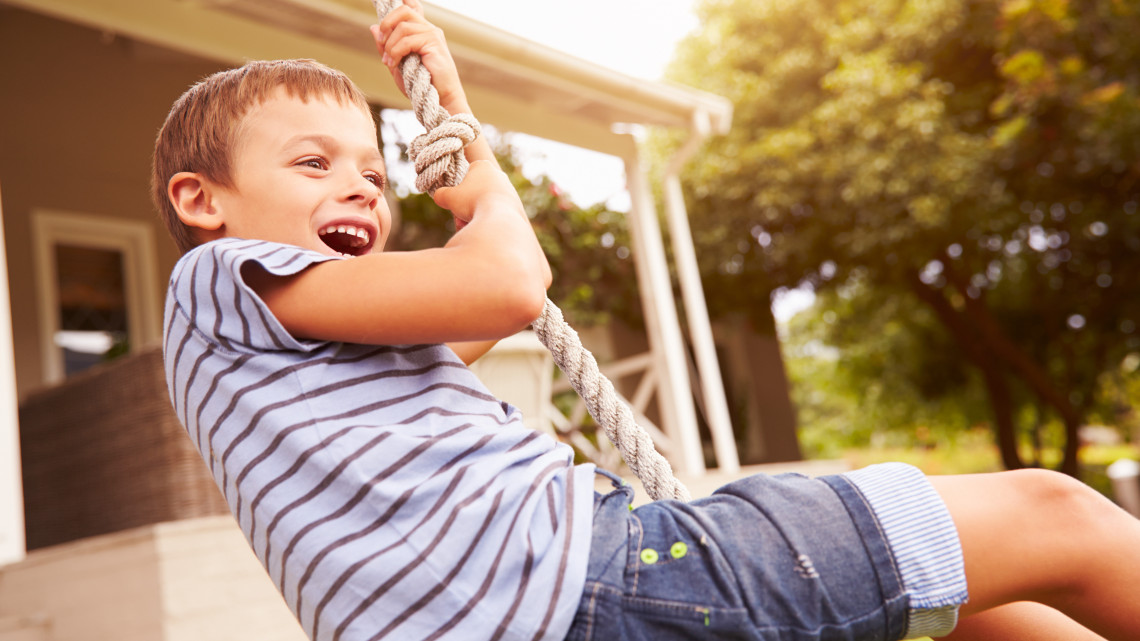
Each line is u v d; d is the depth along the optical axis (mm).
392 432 936
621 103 5914
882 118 10492
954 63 11641
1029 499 980
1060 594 972
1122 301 12922
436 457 935
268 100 1132
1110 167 11391
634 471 1239
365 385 971
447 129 1188
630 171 6500
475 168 1150
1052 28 10492
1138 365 17438
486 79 5473
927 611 928
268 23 4582
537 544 898
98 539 3041
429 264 952
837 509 956
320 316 956
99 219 5941
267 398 948
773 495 971
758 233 11812
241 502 952
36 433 4059
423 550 885
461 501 907
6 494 3145
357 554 886
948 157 10375
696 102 6219
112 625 2992
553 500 939
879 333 15719
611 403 1243
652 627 894
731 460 6504
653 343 6457
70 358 5672
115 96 6223
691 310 6676
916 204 10242
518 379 4938
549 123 5934
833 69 11492
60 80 5988
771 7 11922
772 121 11625
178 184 1141
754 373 12016
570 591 882
